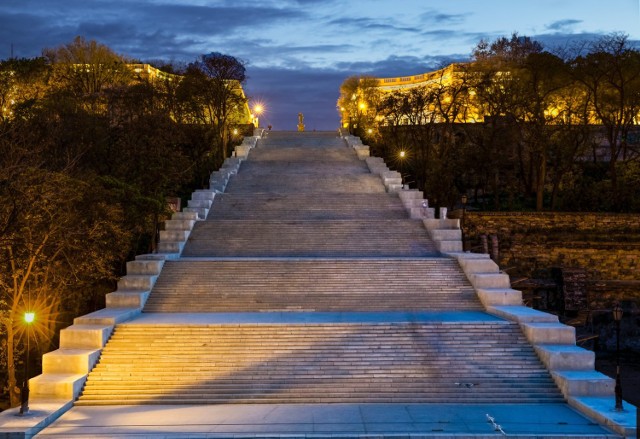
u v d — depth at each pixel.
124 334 27.27
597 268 45.25
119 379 24.84
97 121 48.00
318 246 40.22
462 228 44.00
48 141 38.28
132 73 70.44
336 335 27.30
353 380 24.89
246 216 45.97
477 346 26.80
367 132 70.19
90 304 36.94
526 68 57.75
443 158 56.03
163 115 49.47
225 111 64.12
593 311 41.75
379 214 46.19
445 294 33.47
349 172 56.44
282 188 52.28
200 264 35.81
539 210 52.62
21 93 55.38
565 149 54.28
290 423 21.39
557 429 20.77
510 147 59.88
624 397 30.34
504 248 45.97
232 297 33.09
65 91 55.72
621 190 52.34
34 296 31.02
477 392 24.34
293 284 34.12
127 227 36.66
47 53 74.25
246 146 63.53
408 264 35.78
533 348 26.64
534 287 43.28
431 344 26.88
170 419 21.86
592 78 54.94
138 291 32.97
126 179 43.09
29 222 28.33
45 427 21.00
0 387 30.03
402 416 22.16
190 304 32.38
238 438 19.97
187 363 25.67
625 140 54.31
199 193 48.06
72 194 31.39
